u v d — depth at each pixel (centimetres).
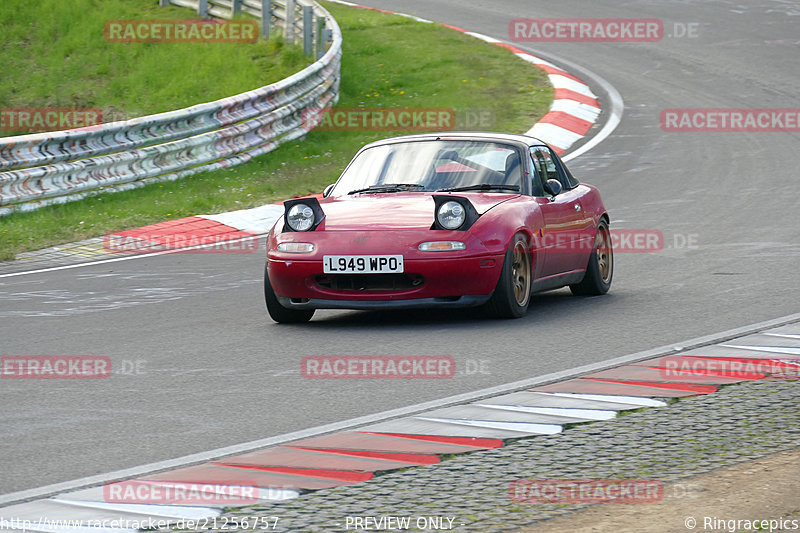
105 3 8931
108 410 1875
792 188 4691
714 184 4862
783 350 2169
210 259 3747
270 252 2603
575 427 1672
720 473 1427
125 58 7775
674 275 3172
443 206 2516
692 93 7262
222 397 1945
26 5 8631
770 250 3462
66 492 1439
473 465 1499
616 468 1465
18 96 7194
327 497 1383
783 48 8644
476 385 1972
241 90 7012
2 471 1547
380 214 2591
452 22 9725
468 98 6969
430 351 2272
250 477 1476
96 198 4722
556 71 7750
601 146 5894
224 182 5075
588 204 2984
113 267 3625
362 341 2400
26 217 4375
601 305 2784
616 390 1894
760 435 1597
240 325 2650
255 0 8438
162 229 4234
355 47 8519
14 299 3102
